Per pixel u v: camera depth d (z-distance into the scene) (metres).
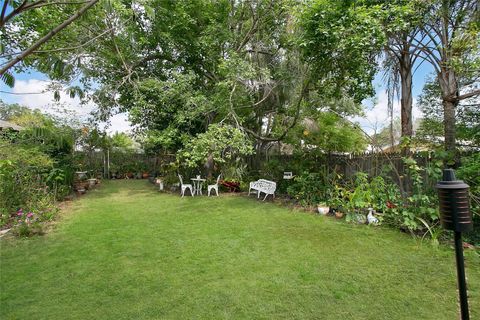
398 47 6.79
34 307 2.43
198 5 8.59
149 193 9.11
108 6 1.95
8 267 3.27
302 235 4.48
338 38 5.07
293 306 2.46
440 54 6.15
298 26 6.30
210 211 6.30
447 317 2.28
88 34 6.91
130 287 2.79
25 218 4.61
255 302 2.52
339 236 4.42
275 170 9.17
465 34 5.06
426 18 5.88
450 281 2.90
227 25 9.12
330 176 6.92
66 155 8.94
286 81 8.13
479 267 3.21
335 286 2.81
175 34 8.75
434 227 4.32
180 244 4.08
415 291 2.71
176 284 2.86
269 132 10.80
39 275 3.06
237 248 3.90
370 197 5.23
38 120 7.38
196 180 8.88
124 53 8.70
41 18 6.09
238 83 7.88
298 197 6.98
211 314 2.34
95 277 3.01
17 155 5.82
